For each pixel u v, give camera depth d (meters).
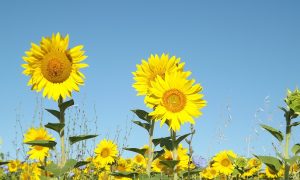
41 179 1.75
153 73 2.02
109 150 3.10
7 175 3.01
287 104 1.41
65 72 1.85
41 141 1.64
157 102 1.88
